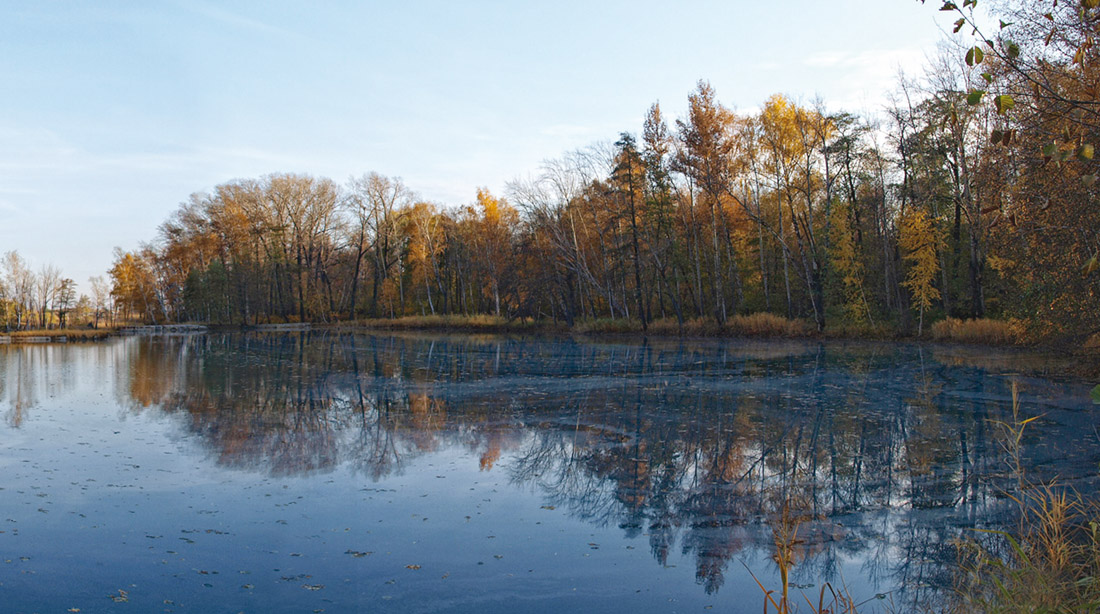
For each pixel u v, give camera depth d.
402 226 66.12
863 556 7.20
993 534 7.68
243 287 64.19
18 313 71.62
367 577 6.67
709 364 24.50
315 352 32.91
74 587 6.42
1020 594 5.01
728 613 5.93
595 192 44.94
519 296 52.31
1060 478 9.56
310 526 8.08
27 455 11.46
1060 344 17.14
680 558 7.18
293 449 11.94
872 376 20.30
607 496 9.30
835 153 35.09
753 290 43.50
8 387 20.30
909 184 34.97
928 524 8.09
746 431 13.20
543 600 6.19
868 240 39.16
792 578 6.68
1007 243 16.67
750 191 41.12
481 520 8.32
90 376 23.25
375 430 13.56
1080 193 11.79
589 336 41.84
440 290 60.94
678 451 11.72
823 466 10.70
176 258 70.06
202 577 6.65
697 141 37.06
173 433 13.30
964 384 18.19
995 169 16.12
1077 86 7.72
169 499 9.06
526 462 11.04
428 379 21.58
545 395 17.91
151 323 76.12
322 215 66.06
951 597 6.13
